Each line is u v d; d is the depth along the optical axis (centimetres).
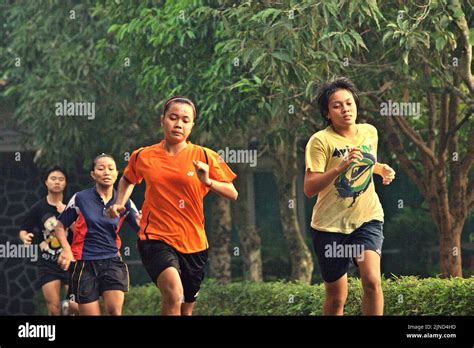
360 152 1844
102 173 2159
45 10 3775
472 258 3966
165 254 1922
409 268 4162
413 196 4238
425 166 3023
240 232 3938
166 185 1934
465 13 2783
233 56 2675
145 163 1952
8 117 4278
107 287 2170
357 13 2592
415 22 2642
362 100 3125
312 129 3130
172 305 1906
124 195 2025
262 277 4262
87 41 3672
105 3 3525
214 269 4016
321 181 1889
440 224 3005
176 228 1938
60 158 3878
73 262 2255
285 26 2520
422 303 2311
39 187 4647
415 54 2812
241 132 3509
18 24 3906
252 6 2652
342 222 1942
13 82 4125
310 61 2647
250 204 4462
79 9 3703
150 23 2955
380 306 1930
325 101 1955
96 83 3662
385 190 4247
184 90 2984
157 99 3606
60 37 3738
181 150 1961
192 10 2873
